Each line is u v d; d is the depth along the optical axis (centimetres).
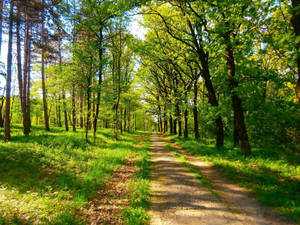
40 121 4266
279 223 390
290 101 1156
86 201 496
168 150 1423
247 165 805
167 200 521
